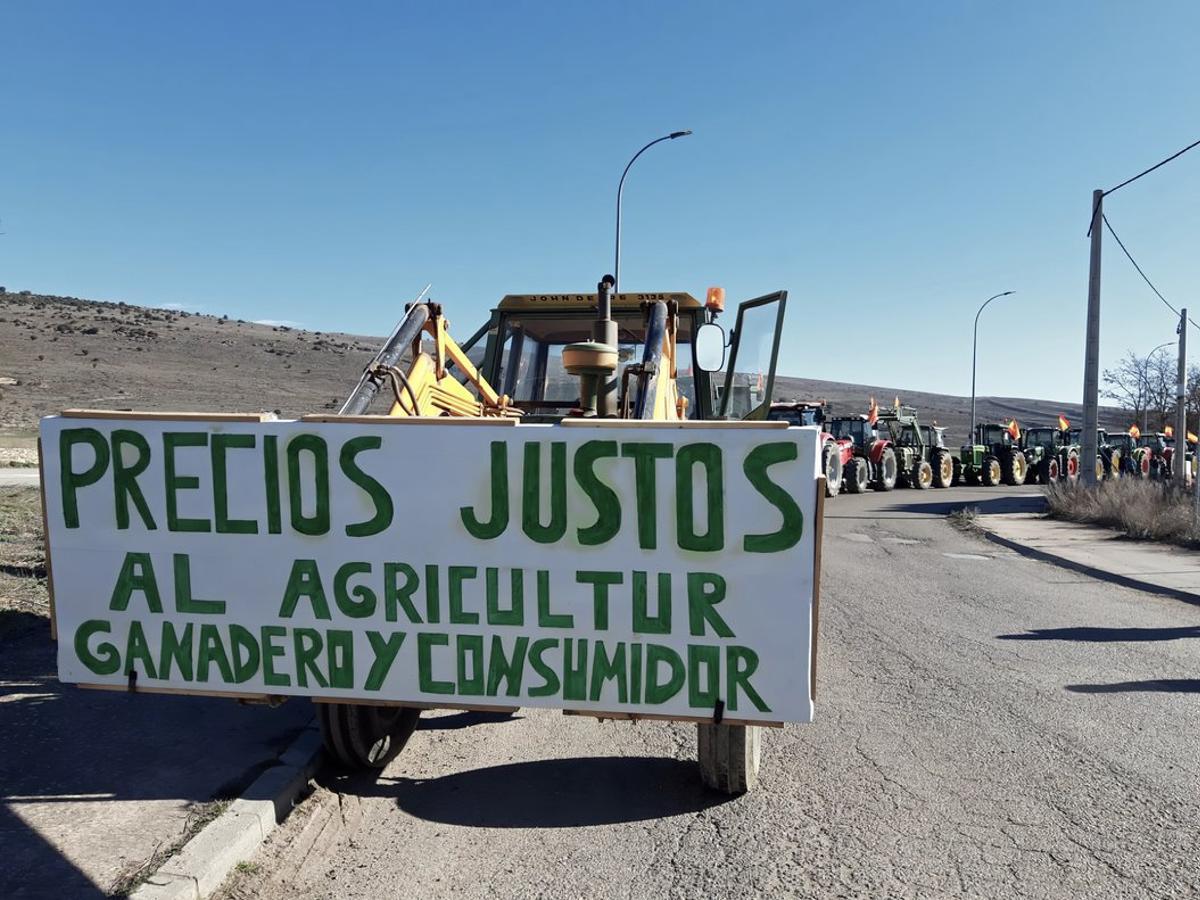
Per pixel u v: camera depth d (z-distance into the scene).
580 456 3.53
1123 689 6.23
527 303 7.00
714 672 3.54
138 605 3.81
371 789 4.49
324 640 3.74
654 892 3.51
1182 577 10.90
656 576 3.54
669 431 3.47
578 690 3.63
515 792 4.46
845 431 27.75
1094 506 17.42
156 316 94.69
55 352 66.56
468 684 3.69
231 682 3.81
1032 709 5.79
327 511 3.69
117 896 3.13
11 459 25.03
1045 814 4.22
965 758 4.93
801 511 3.43
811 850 3.86
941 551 13.84
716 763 4.34
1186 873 3.68
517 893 3.49
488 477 3.59
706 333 5.81
